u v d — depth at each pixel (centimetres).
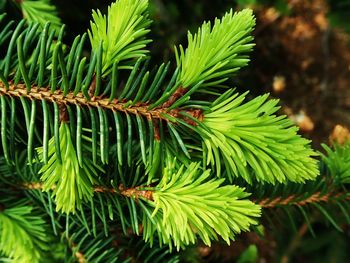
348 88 51
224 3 41
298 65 49
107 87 23
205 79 23
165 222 23
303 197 29
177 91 24
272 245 45
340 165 28
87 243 29
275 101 23
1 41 25
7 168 29
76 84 23
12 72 24
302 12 51
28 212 28
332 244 49
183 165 23
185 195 23
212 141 23
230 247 37
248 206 22
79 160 23
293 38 50
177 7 40
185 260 31
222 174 27
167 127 24
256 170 23
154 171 24
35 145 28
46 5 29
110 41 23
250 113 23
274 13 48
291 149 22
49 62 24
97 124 24
